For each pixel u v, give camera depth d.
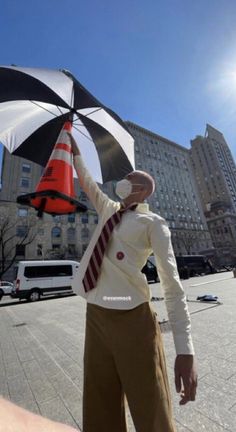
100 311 1.15
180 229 56.53
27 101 1.59
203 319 5.14
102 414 1.11
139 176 1.52
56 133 1.73
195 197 67.00
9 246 32.03
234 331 4.11
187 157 72.75
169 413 1.01
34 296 13.93
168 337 4.07
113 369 1.14
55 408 2.30
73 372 3.15
